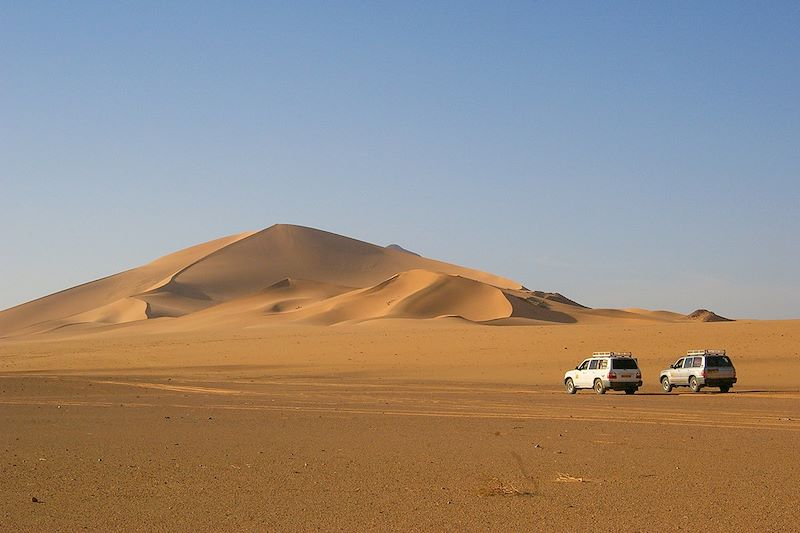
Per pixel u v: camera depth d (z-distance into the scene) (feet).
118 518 46.16
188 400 136.77
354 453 71.10
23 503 50.52
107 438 83.76
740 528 41.86
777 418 95.20
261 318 603.67
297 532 42.37
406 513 46.55
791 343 215.92
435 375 202.28
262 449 74.23
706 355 143.84
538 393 147.13
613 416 101.71
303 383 183.11
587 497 50.44
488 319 536.01
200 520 45.42
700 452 68.64
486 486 54.13
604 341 245.45
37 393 156.04
